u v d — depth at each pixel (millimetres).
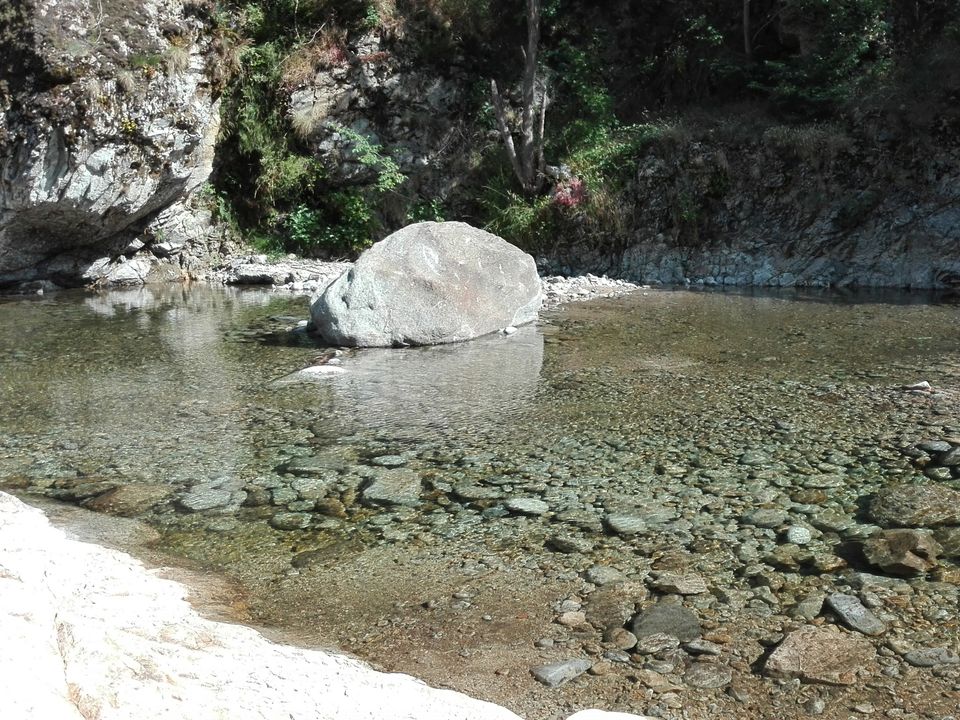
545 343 8922
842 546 4059
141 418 6273
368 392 6949
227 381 7367
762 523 4324
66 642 2740
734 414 6199
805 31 15258
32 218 12500
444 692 2834
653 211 14719
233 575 3893
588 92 16281
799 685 3012
